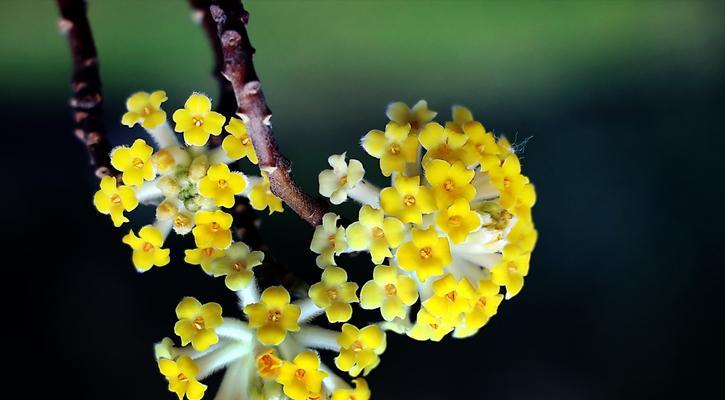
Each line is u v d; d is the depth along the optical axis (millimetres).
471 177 482
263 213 909
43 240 1000
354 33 1145
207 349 501
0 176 1019
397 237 480
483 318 495
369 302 487
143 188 503
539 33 1219
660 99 1220
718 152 1205
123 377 948
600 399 1046
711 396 1070
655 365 1067
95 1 1062
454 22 1180
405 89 1131
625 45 1241
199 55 1069
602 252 1124
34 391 938
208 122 492
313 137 1067
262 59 1099
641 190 1164
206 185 492
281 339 486
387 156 487
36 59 1086
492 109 1156
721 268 1123
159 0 1082
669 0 1271
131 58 1057
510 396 1023
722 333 1096
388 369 1006
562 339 1067
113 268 989
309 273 896
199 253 494
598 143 1180
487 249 495
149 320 957
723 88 1244
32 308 967
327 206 494
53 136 1061
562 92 1199
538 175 1146
